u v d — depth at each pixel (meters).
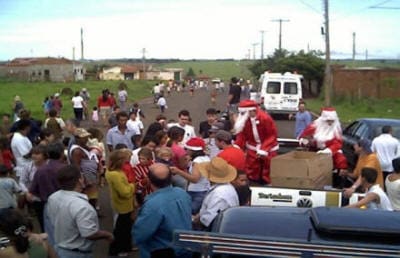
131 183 9.13
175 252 5.78
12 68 106.94
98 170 10.40
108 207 12.49
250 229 4.52
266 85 38.62
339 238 4.32
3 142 10.81
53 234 6.50
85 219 6.17
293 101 38.09
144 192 9.16
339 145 9.61
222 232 4.48
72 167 6.34
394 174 8.66
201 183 8.62
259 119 9.44
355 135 14.45
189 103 56.22
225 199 7.02
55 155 8.68
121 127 12.52
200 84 102.12
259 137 9.50
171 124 12.66
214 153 10.80
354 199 7.82
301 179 8.14
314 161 8.22
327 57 39.94
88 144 10.83
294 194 7.86
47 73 107.25
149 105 51.56
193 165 8.97
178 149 9.10
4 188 8.27
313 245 3.93
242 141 9.59
